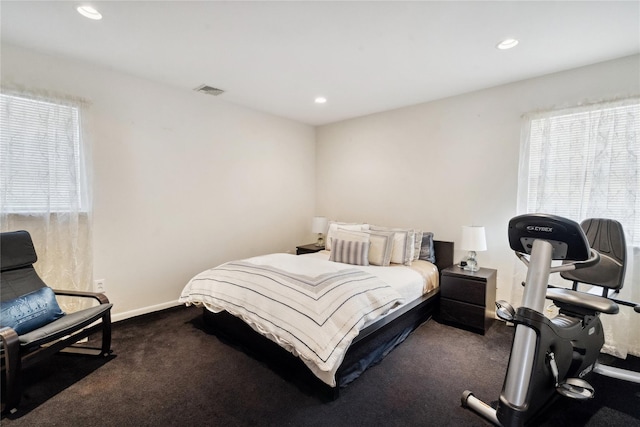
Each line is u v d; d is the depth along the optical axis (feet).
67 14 6.44
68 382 6.54
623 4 5.94
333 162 15.40
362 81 9.99
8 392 5.53
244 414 5.63
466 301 9.47
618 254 6.63
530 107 9.62
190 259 11.43
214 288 8.35
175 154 10.84
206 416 5.57
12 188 7.75
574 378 5.48
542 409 5.58
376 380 6.74
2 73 7.65
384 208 13.50
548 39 7.29
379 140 13.55
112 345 8.22
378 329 7.21
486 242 10.66
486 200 10.61
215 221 12.12
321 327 5.98
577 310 6.03
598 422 5.50
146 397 6.08
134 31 7.12
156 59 8.57
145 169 10.13
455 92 10.90
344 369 6.48
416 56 8.23
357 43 7.57
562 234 5.00
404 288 8.76
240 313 7.29
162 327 9.38
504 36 7.19
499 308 5.52
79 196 8.74
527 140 9.53
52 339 6.09
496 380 6.77
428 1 5.92
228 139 12.36
